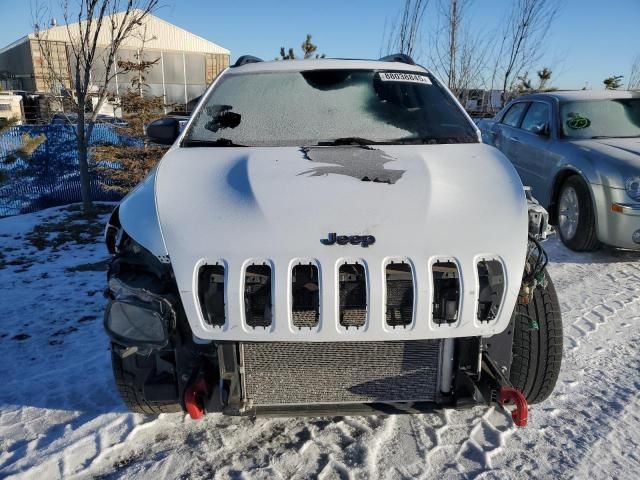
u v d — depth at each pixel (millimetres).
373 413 2119
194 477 2123
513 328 2121
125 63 8438
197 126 2859
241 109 2943
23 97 18672
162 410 2459
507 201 2086
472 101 13109
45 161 8500
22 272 4941
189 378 2051
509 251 1913
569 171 5254
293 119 2852
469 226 1953
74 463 2223
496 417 2488
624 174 4637
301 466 2174
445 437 2352
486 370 2070
